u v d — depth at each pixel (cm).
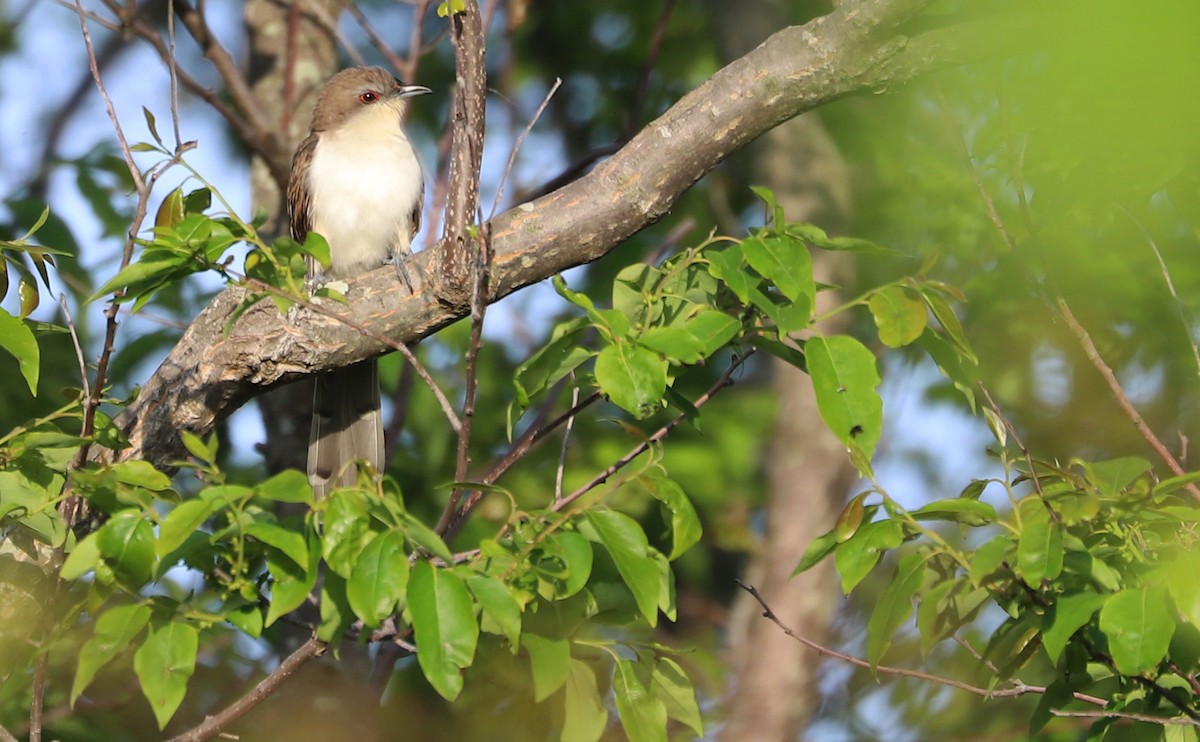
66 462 725
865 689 1254
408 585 577
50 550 813
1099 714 670
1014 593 684
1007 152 891
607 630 857
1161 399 1211
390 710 1123
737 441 1438
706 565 1430
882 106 1284
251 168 1463
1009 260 1120
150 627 598
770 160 1333
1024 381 1245
